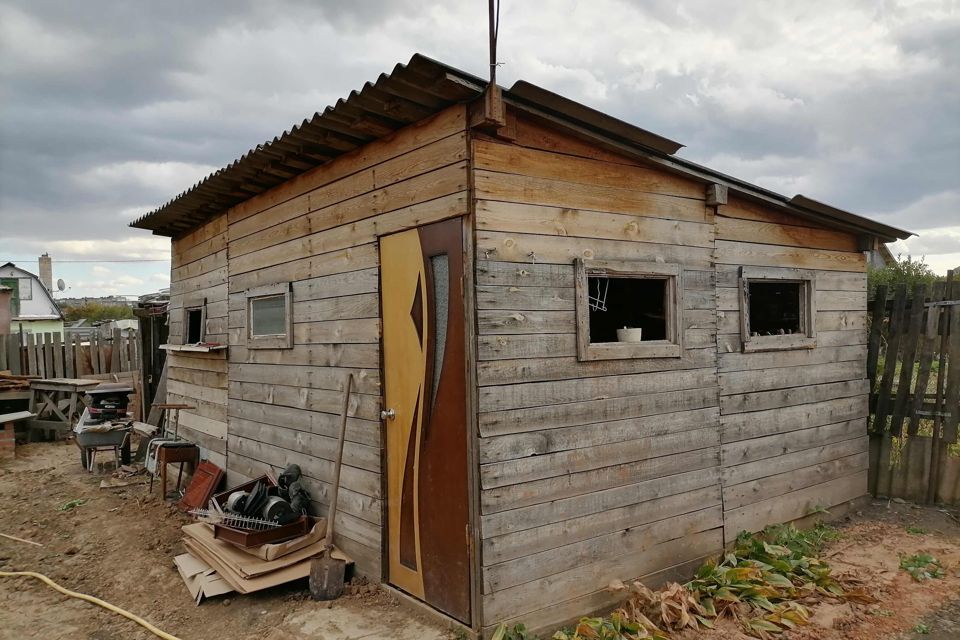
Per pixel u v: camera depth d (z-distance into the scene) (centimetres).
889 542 581
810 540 563
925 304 669
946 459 656
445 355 404
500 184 388
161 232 865
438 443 409
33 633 420
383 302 462
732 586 459
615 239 448
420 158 418
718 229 526
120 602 466
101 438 862
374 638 385
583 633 388
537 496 398
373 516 468
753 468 548
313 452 542
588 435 426
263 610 439
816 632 420
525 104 382
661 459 471
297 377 566
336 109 402
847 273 659
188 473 809
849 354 658
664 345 473
